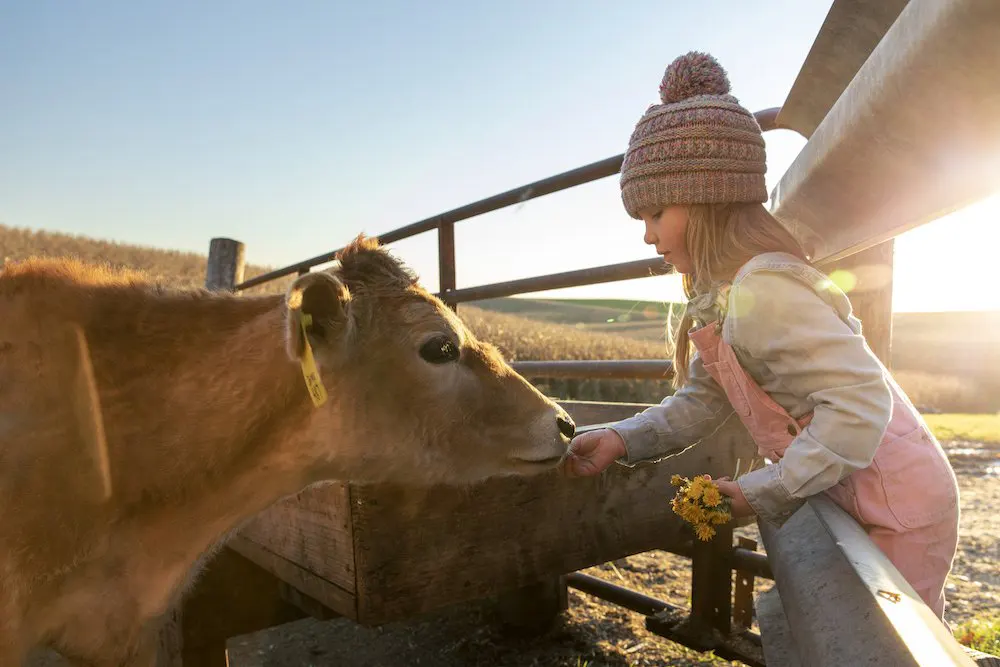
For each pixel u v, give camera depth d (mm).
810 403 1443
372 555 1609
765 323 1407
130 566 1615
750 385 1525
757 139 1531
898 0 1195
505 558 1834
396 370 1742
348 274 1795
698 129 1482
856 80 1111
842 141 1192
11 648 1447
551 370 3697
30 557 1460
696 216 1553
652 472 2162
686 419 1896
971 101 812
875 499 1363
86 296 1644
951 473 1425
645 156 1549
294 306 1426
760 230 1529
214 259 7895
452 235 4234
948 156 946
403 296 1798
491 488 1816
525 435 1833
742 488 1383
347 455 1748
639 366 3215
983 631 2896
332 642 3562
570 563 1966
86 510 1526
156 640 1754
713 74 1562
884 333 2186
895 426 1404
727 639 2695
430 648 3465
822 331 1336
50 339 1538
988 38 700
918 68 849
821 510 1244
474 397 1819
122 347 1615
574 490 1966
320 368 1667
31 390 1492
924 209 1086
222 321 1701
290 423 1693
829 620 876
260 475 1709
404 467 1761
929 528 1354
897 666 669
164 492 1619
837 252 1678
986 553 4773
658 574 4348
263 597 2414
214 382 1645
